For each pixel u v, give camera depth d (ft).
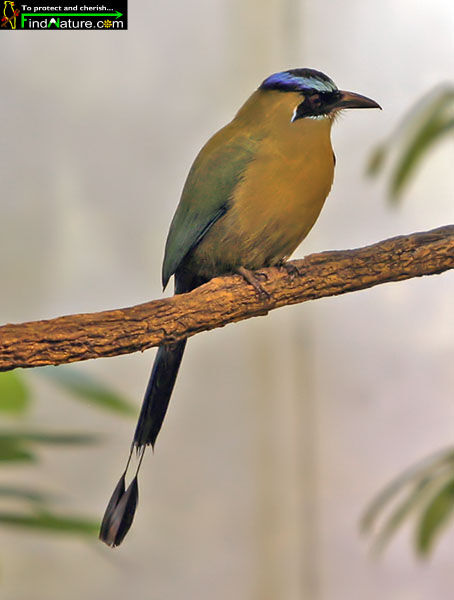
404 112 31.60
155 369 28.89
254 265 29.07
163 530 32.09
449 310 32.35
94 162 31.86
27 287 31.63
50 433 28.86
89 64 31.86
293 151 28.96
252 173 28.96
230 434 32.48
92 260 31.86
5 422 29.78
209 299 28.58
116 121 31.89
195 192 29.04
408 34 31.63
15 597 31.53
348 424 32.30
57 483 31.63
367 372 32.48
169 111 31.94
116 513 28.86
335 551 31.91
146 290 31.83
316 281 28.66
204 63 31.86
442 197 31.86
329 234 32.04
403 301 32.63
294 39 31.63
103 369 31.63
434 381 32.27
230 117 31.68
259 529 32.14
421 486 29.22
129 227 31.89
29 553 31.58
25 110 31.63
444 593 31.60
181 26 31.86
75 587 31.58
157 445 32.40
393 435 32.27
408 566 31.63
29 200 31.65
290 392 32.50
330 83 29.09
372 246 28.68
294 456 32.32
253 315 28.66
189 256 29.12
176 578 31.91
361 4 31.63
